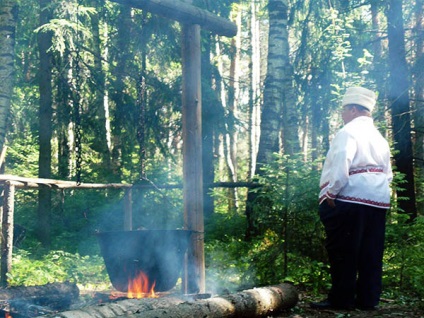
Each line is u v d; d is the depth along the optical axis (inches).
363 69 511.2
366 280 219.1
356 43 561.6
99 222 543.8
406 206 506.9
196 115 234.4
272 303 202.5
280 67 486.9
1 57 431.2
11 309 186.2
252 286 266.7
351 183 214.2
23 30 577.9
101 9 599.2
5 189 263.7
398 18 513.3
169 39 583.2
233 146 1091.3
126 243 209.9
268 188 278.2
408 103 512.1
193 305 173.5
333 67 526.3
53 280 310.0
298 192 262.2
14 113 658.2
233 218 526.9
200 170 235.1
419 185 583.5
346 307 218.2
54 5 482.6
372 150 215.9
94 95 589.0
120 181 596.7
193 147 233.8
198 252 233.1
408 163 510.9
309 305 227.5
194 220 233.0
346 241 214.8
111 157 657.0
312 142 817.5
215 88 722.2
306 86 555.5
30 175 692.1
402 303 235.3
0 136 425.4
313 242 268.5
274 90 483.5
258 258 272.1
